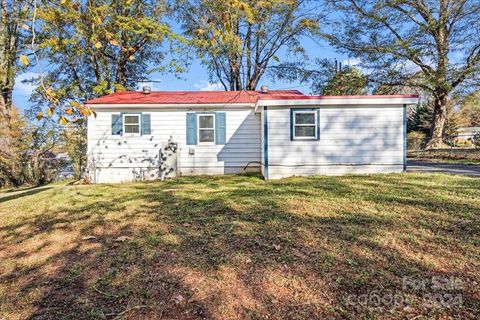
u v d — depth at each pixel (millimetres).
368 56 22234
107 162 11703
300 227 4105
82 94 17281
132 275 2916
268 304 2381
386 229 3939
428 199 5547
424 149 20781
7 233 4473
